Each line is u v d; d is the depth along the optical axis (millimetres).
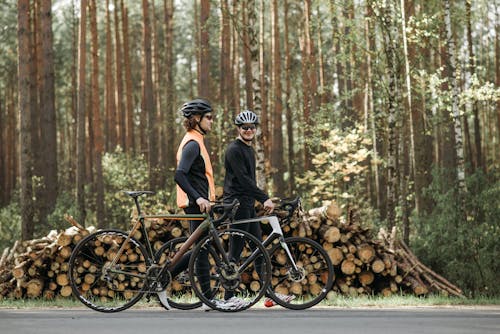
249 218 6648
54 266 9414
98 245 7094
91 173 32406
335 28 15984
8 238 15875
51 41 20609
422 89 13812
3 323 5203
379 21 13219
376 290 10047
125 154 24812
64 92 43844
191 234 6324
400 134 17625
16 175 41969
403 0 13133
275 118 25766
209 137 20438
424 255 11047
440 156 31016
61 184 32938
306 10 25312
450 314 6121
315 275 8977
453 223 10852
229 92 27297
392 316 5848
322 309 6867
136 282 6402
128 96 32312
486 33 37781
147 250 6527
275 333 4625
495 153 36000
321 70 26156
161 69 39219
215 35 30609
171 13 33281
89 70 40656
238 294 8414
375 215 16328
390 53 13242
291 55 34344
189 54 44906
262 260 6598
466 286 10562
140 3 40438
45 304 8344
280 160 25312
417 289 9898
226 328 4879
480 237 10625
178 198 6348
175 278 6488
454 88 12531
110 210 21938
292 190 25906
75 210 16359
